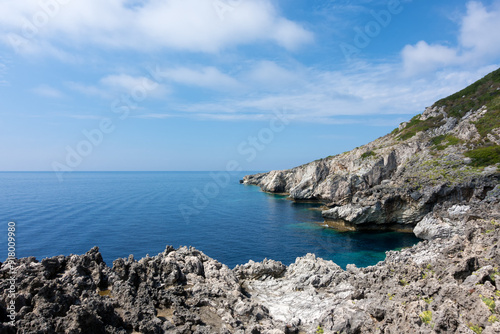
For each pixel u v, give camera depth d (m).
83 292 18.23
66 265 21.45
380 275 22.47
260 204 139.25
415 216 85.06
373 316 17.73
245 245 68.75
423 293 17.50
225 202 145.62
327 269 29.47
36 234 68.56
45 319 14.65
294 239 76.25
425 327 13.53
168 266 23.55
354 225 87.62
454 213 64.06
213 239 72.50
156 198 148.75
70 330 14.23
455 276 17.91
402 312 15.38
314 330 18.92
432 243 34.06
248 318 20.45
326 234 82.62
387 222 87.62
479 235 22.30
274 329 18.62
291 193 151.12
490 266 16.75
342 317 18.83
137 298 19.14
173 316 18.55
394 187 90.56
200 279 24.36
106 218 91.12
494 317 12.67
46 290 16.39
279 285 28.91
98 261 22.58
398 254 32.47
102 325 15.64
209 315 20.00
